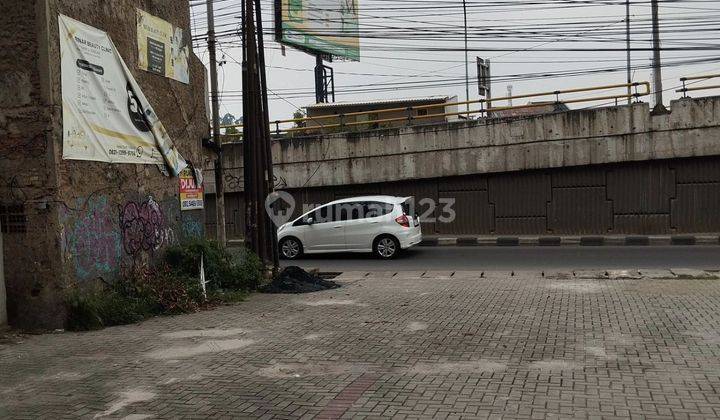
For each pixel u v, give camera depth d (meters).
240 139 24.98
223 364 6.02
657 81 18.80
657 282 10.71
